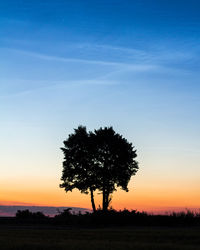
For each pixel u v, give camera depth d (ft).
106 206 215.51
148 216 166.91
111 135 220.02
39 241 83.25
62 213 190.60
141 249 67.41
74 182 220.84
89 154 220.64
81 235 102.63
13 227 148.77
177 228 136.77
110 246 71.97
